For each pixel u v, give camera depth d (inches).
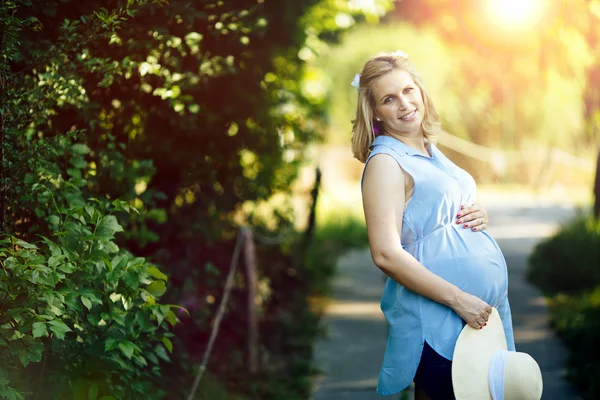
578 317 267.0
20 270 116.8
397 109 125.7
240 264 236.2
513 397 118.9
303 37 258.2
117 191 178.1
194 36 181.8
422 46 916.6
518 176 991.6
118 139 193.8
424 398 126.3
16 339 117.8
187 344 214.5
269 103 250.2
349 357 257.1
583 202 721.0
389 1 293.9
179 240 222.2
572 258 348.5
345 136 949.2
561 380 213.2
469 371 119.3
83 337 135.6
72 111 174.2
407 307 123.1
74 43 145.3
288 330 285.9
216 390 197.5
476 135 1027.9
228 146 231.9
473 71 970.1
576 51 387.2
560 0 372.2
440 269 122.6
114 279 128.1
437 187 122.7
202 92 214.5
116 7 169.0
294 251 366.9
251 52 223.6
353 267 438.6
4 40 130.1
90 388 131.5
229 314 244.7
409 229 123.5
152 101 195.3
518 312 299.7
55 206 135.6
